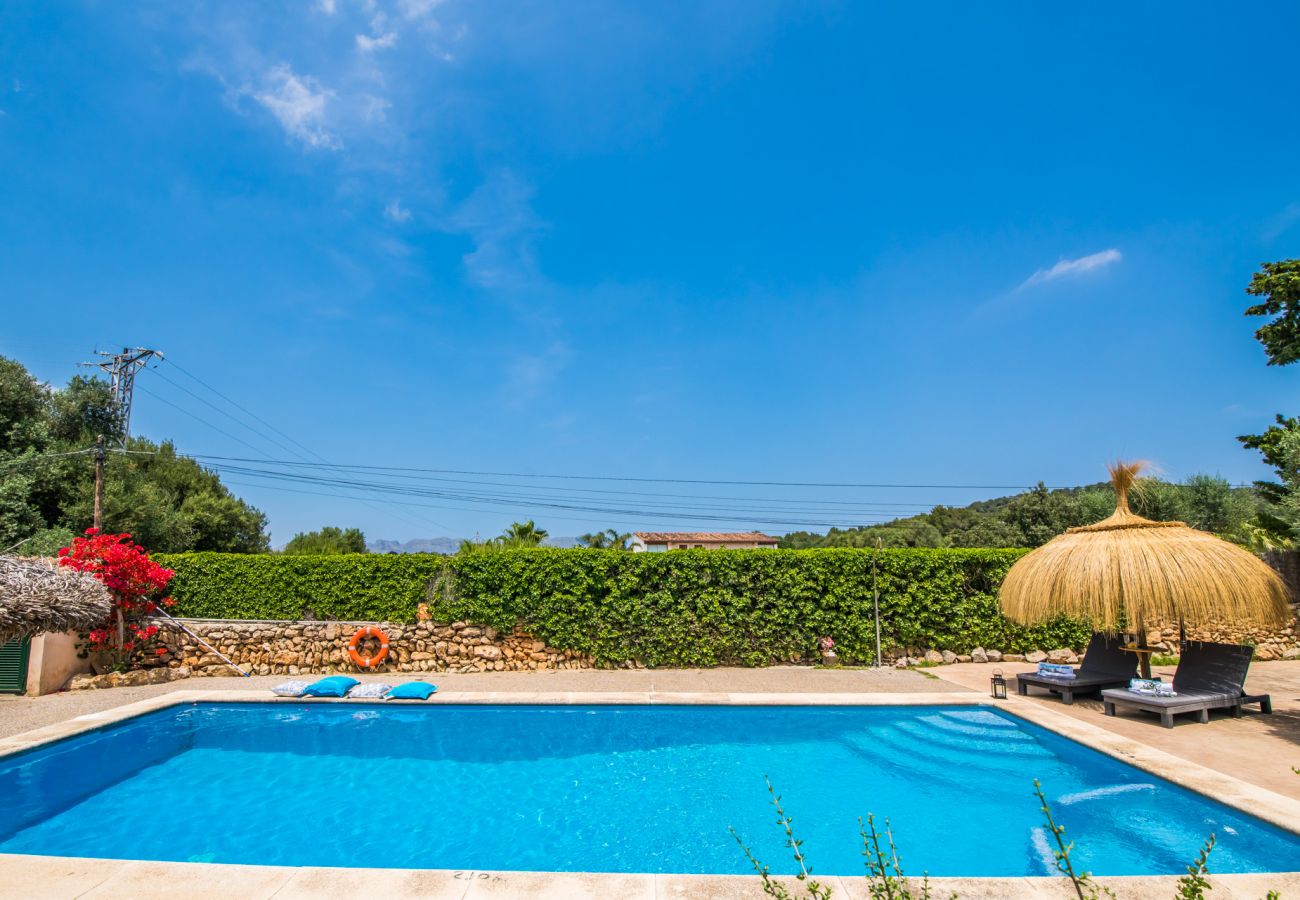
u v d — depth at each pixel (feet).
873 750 30.22
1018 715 32.19
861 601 48.08
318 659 46.55
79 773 28.12
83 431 80.23
